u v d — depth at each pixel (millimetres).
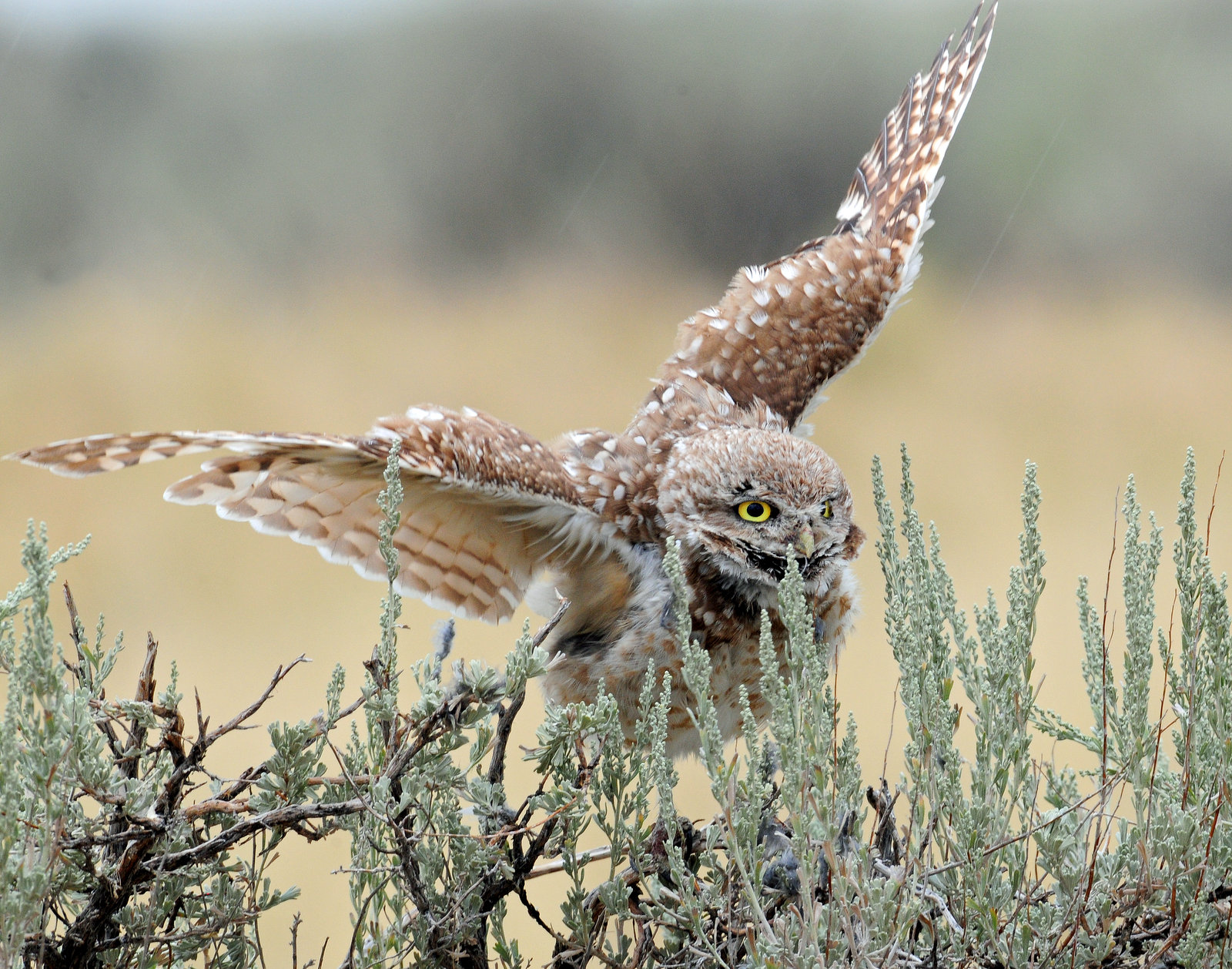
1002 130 36500
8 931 4488
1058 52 37750
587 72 41188
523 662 5477
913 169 10547
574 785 5773
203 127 38875
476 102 40531
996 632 5848
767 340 9500
